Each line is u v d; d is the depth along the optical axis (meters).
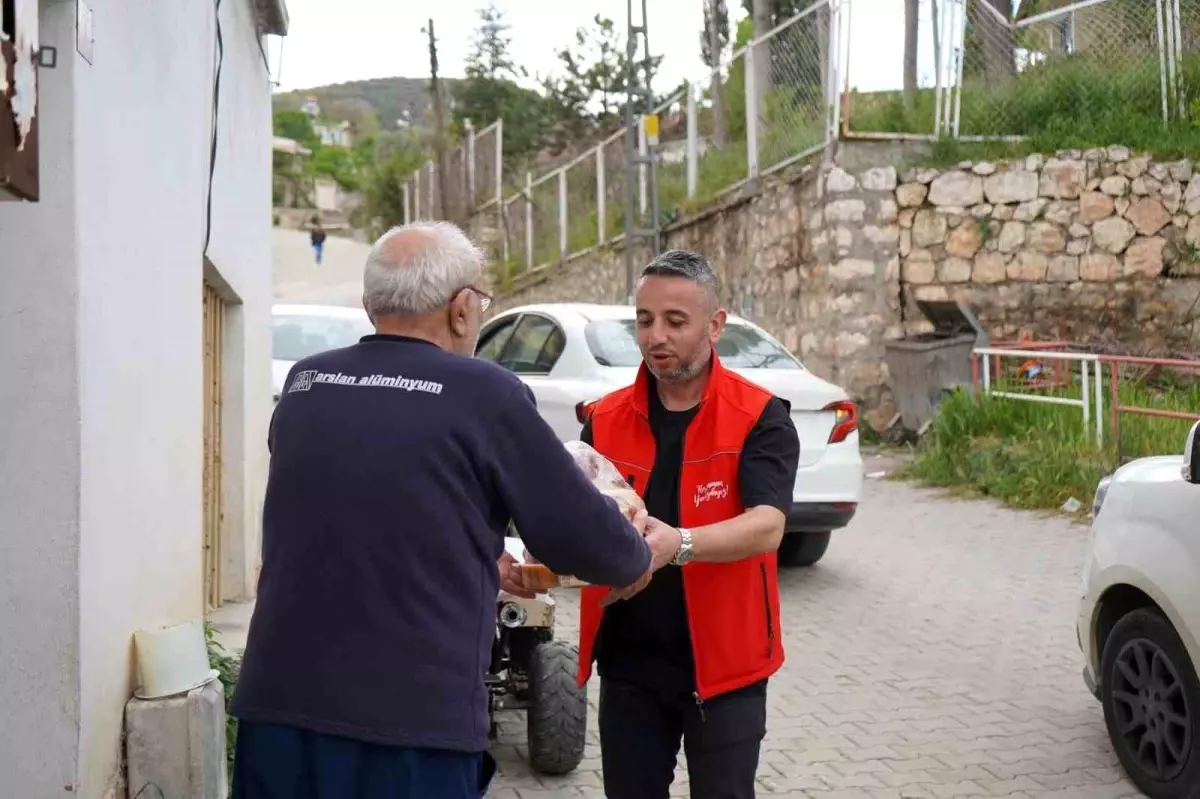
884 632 7.39
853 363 14.84
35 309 3.28
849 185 14.80
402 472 2.52
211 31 5.67
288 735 2.52
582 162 24.45
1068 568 8.89
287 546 2.59
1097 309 14.91
